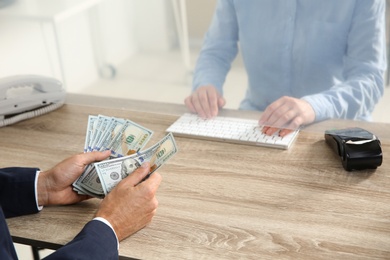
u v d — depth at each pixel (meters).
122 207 1.22
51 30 1.78
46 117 1.82
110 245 1.16
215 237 1.22
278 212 1.29
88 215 1.33
